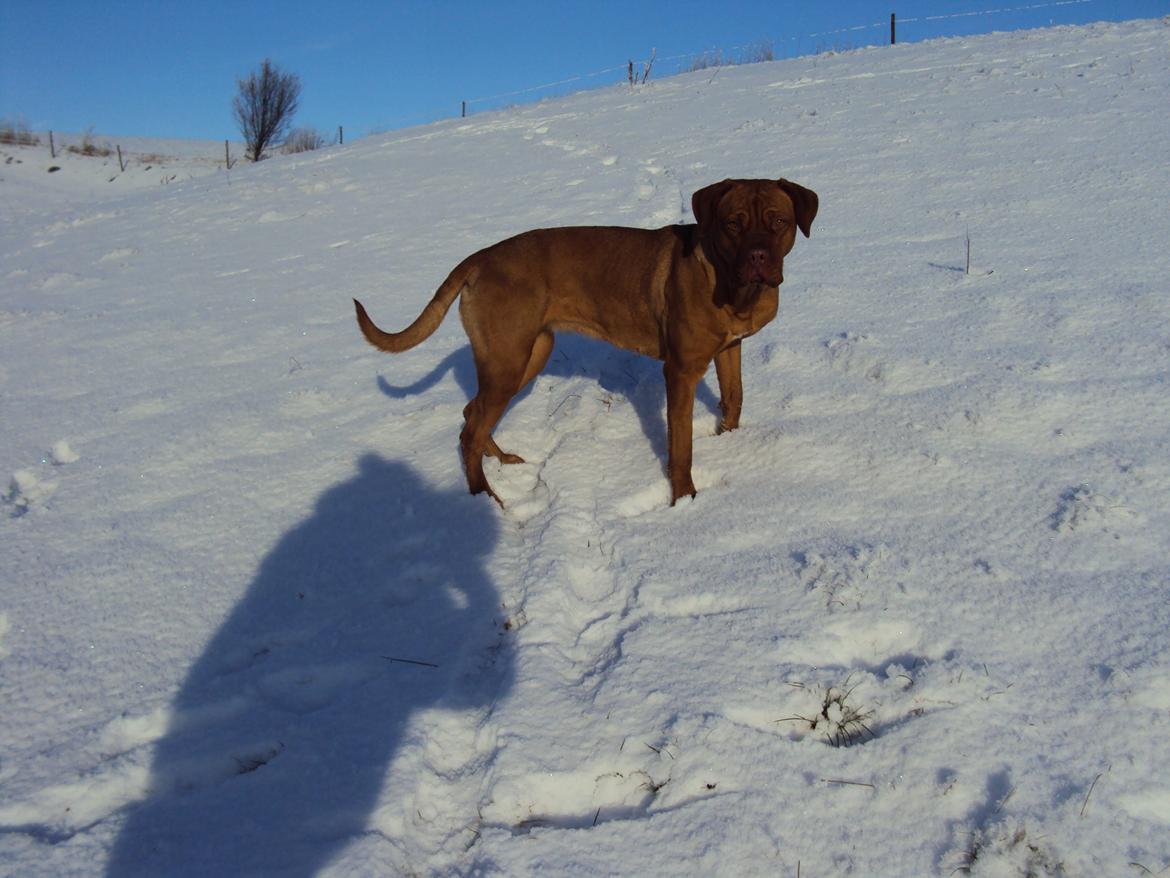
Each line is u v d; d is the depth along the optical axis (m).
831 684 2.75
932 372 4.38
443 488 4.38
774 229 3.62
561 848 2.32
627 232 4.25
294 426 5.23
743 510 3.75
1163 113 8.35
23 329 7.88
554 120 15.62
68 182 32.25
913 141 9.06
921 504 3.55
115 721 3.02
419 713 2.87
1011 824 2.21
